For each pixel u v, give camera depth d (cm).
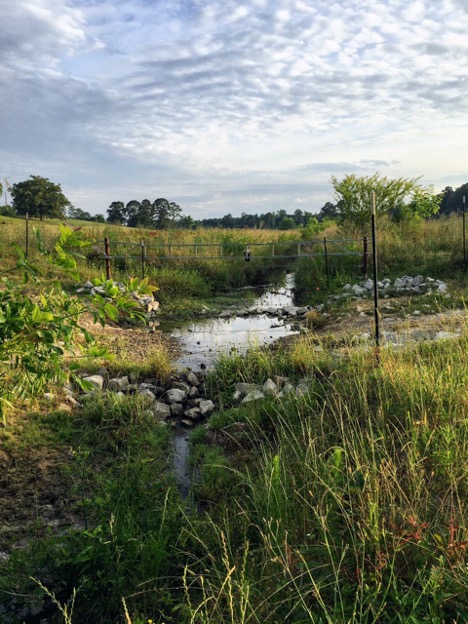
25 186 5062
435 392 497
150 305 1335
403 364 586
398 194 2064
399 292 1303
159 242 2028
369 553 312
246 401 616
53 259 356
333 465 383
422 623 256
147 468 466
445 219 2222
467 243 1593
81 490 440
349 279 1496
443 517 339
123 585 322
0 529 391
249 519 373
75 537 342
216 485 448
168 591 316
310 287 1580
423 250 1634
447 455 376
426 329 867
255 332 1090
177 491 445
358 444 437
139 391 677
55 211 5197
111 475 463
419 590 286
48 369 380
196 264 1773
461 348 624
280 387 651
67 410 583
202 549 357
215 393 690
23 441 509
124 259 1662
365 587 274
